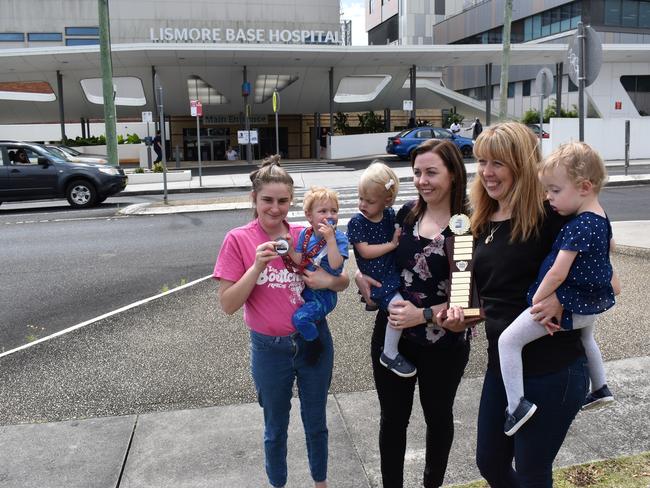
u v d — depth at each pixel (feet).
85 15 138.21
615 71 112.06
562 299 7.41
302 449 12.01
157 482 10.96
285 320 9.78
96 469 11.41
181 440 12.42
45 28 138.00
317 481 10.36
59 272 28.19
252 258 9.76
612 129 84.53
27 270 28.78
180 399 14.33
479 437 8.63
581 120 26.53
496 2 156.87
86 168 53.67
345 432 12.57
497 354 8.24
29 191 53.06
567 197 7.48
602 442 11.69
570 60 26.84
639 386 14.01
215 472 11.23
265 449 10.39
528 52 106.01
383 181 9.46
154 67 103.65
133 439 12.51
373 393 14.32
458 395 13.98
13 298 23.94
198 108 64.75
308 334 9.54
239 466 11.40
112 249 33.40
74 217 46.34
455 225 8.84
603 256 7.34
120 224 42.04
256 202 9.76
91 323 20.13
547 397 7.70
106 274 27.55
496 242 8.29
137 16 136.77
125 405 14.08
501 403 8.30
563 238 7.45
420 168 9.20
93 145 111.45
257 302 9.86
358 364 16.01
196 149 132.77
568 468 10.69
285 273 9.75
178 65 102.94
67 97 118.42
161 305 21.97
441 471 9.94
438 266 9.17
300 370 10.07
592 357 8.52
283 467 10.34
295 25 139.74
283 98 124.57
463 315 8.43
